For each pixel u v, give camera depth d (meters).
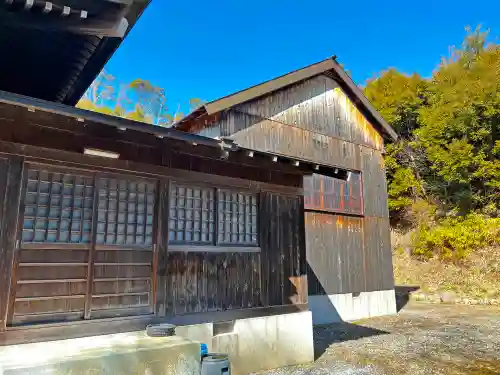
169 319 4.13
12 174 3.29
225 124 8.14
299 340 5.39
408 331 8.16
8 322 3.13
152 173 4.19
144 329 3.89
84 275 3.62
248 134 8.55
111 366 2.86
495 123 17.08
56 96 4.77
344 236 10.27
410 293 13.50
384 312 10.69
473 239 14.80
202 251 4.56
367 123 11.91
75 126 3.66
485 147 17.00
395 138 12.28
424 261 16.02
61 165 3.55
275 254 5.35
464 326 8.62
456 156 16.61
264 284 5.14
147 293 4.05
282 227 5.51
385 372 5.15
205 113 8.21
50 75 4.18
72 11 2.59
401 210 19.31
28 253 3.34
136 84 43.28
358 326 8.85
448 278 14.10
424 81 20.77
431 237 15.87
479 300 11.84
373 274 10.73
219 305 4.61
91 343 3.31
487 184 16.42
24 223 3.36
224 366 3.46
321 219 9.80
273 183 5.47
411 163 19.41
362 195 11.07
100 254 3.77
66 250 3.55
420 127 19.83
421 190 19.00
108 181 3.92
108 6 2.65
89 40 3.42
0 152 3.24
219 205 4.85
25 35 3.29
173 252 4.30
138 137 4.09
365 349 6.48
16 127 3.35
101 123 3.45
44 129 3.50
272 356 5.04
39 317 3.33
